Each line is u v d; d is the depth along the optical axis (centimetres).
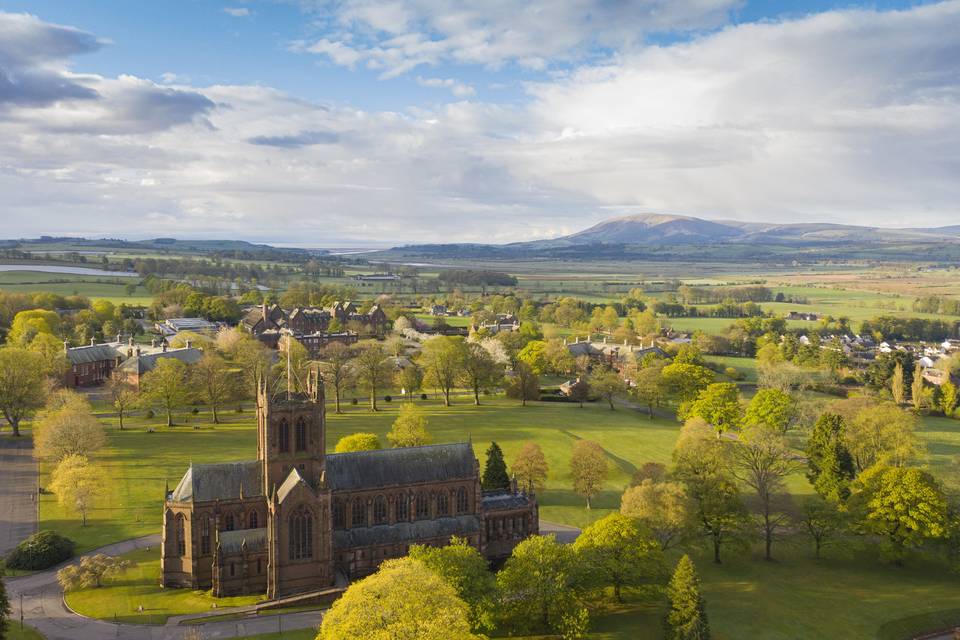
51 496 13488
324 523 10275
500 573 9550
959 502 12319
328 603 9912
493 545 12144
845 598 10581
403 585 7650
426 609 7394
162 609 9538
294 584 10125
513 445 17562
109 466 15088
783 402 19100
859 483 12725
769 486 12825
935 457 17575
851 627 9638
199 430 18138
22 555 10719
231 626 9088
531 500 12538
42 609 9475
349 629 7100
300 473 10556
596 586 10131
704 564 11906
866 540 12662
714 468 12431
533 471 14162
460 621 7262
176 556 10312
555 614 9312
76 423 14212
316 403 10569
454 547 9675
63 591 10025
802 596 10619
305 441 10581
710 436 14188
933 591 10906
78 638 8712
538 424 19812
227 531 10288
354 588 7800
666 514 11244
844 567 11919
